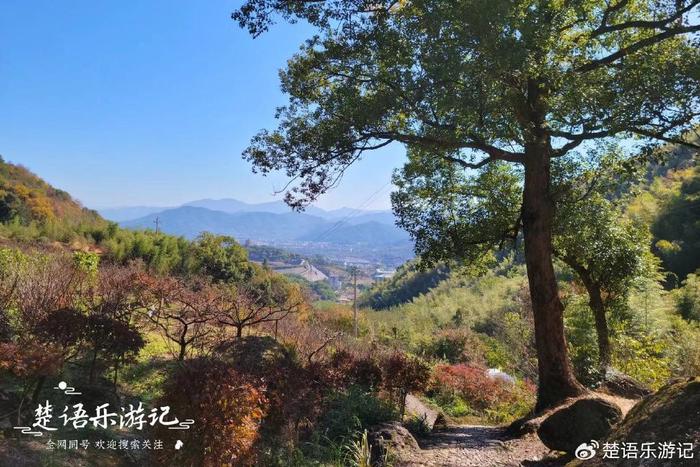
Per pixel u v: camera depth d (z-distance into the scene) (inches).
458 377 585.6
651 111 288.0
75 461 175.3
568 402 338.3
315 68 365.4
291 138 368.5
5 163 2645.2
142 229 1822.1
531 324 759.1
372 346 592.1
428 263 460.4
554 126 364.5
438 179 455.8
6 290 329.1
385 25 304.3
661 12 335.9
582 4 312.5
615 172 422.6
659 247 1261.1
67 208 2655.0
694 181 1369.3
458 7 258.1
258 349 329.4
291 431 239.5
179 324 442.3
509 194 455.2
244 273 1348.4
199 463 161.5
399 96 315.0
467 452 266.8
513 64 262.4
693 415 143.5
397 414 335.6
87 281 409.7
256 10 313.3
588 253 467.5
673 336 591.5
